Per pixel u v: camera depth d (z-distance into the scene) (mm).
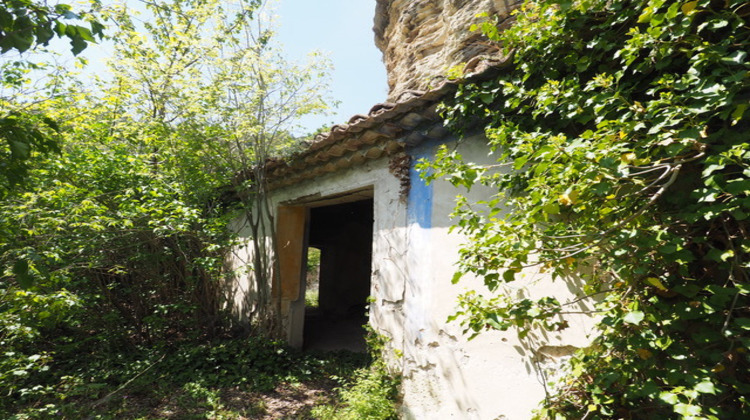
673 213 2070
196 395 4551
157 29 5727
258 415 4242
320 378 5281
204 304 6641
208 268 5570
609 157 1620
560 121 2666
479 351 3207
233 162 6051
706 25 1904
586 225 2029
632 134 1947
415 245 3918
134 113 5691
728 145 1897
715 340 1846
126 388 4641
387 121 3701
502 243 2016
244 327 6844
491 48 5078
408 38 7215
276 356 5547
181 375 5027
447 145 3658
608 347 2178
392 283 4145
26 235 3469
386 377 3996
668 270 2066
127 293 6164
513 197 2912
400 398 3861
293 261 6387
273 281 6125
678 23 1938
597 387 2125
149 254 5570
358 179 4785
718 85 1695
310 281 17250
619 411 2150
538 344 2832
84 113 5051
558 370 2684
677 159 1964
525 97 2605
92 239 4418
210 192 5984
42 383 4633
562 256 2020
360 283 11086
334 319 9797
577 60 2490
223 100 5527
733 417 1838
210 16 5410
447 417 3389
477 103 3066
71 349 5363
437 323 3572
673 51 2029
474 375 3213
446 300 3518
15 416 3668
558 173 1773
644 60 2164
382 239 4336
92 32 1834
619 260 2008
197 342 6219
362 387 3951
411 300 3889
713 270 2041
